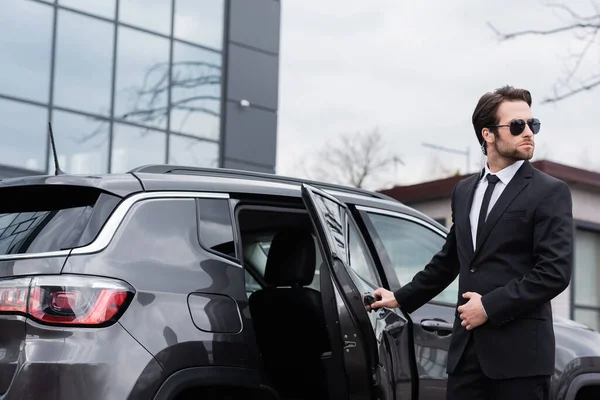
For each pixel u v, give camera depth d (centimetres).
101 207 372
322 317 468
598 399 546
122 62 1645
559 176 1408
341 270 387
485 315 337
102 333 345
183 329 366
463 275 359
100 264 356
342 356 383
